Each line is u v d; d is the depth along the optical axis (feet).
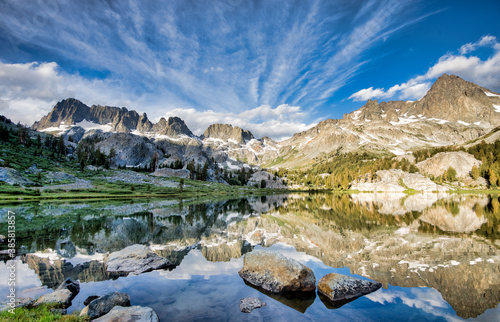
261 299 38.47
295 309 35.29
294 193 534.78
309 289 41.73
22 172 339.77
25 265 53.83
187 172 572.51
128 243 75.20
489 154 574.56
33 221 116.37
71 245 72.02
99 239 80.43
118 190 331.98
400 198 332.19
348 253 63.52
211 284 43.98
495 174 473.67
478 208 178.09
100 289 41.27
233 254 63.46
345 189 617.62
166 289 41.57
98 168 476.54
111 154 578.66
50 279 45.47
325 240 79.97
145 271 50.11
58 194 268.21
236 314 33.50
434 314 32.91
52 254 62.54
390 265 53.57
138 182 431.43
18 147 467.93
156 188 396.16
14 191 246.06
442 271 49.21
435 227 102.63
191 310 34.40
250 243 75.97
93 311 32.45
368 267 52.29
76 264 54.70
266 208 199.72
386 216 143.64
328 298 38.81
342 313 33.94
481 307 34.60
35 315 30.60
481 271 48.85
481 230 94.43
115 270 50.16
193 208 193.06
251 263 48.29
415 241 76.48
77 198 252.01
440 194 417.49
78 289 41.11
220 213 160.76
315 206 220.43
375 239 80.53
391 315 32.94
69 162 476.54
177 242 77.05
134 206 198.90
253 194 467.52
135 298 38.04
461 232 90.94
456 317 31.99
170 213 156.87
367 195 433.48
